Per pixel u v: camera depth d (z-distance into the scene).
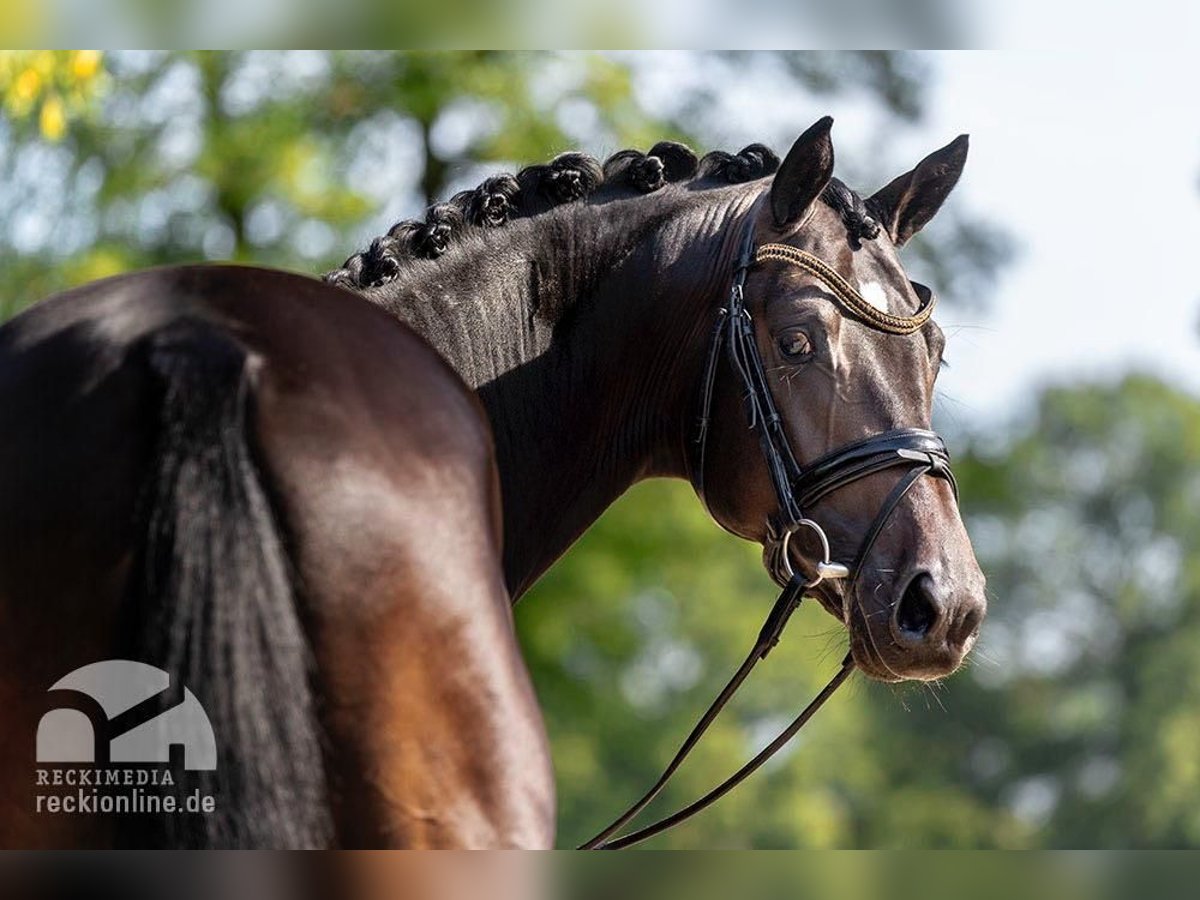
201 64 19.56
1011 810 58.88
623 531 20.95
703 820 34.91
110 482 3.89
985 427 58.31
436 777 3.90
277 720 3.71
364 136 20.02
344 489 3.92
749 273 6.16
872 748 51.81
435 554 4.00
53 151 19.41
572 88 19.38
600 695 24.05
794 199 6.11
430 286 6.19
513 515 6.30
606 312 6.45
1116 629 63.12
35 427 4.01
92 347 4.07
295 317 4.19
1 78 13.67
